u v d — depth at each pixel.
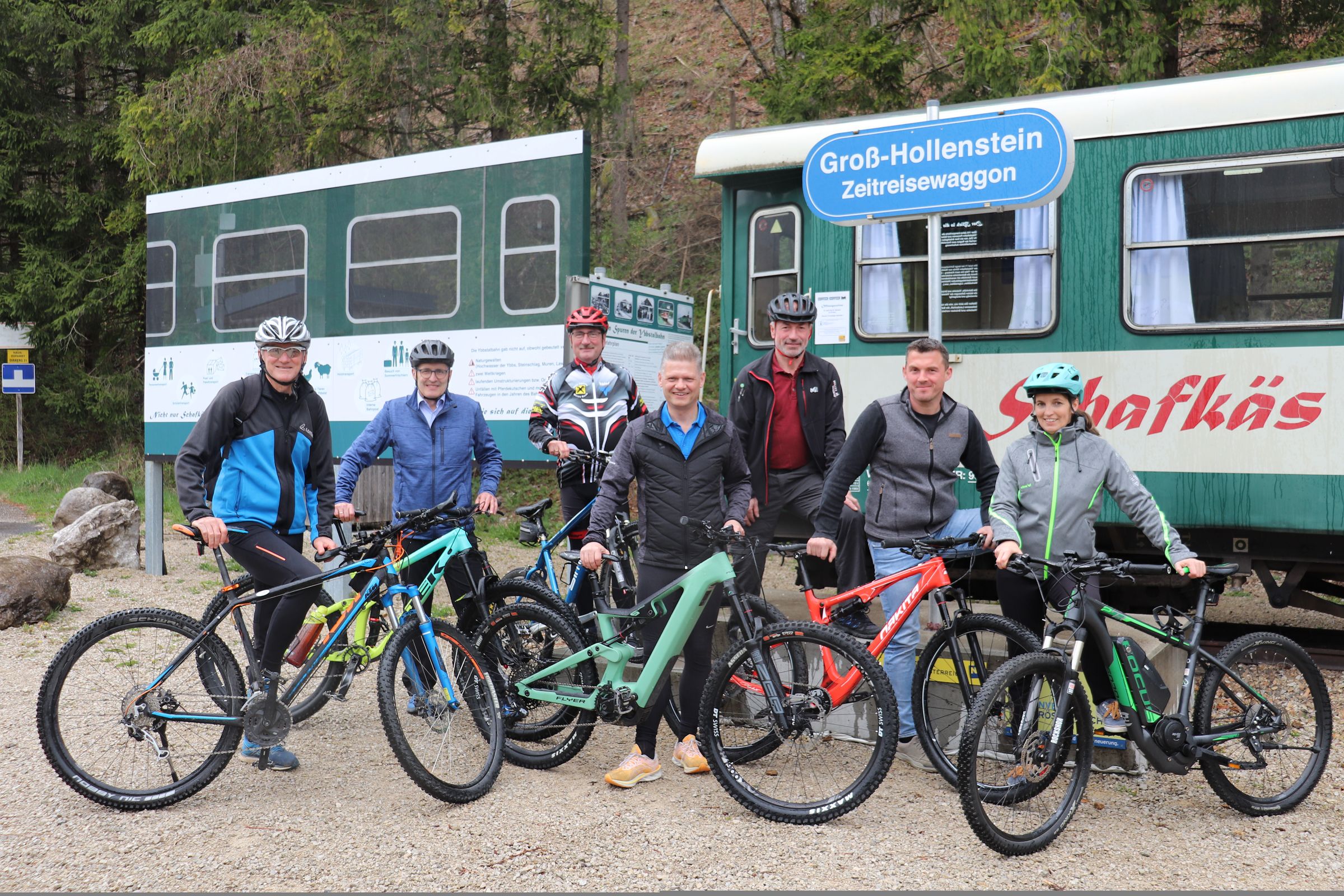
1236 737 4.07
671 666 4.28
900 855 3.65
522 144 7.15
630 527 5.36
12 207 19.88
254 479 4.35
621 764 4.36
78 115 20.20
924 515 4.52
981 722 3.60
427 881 3.44
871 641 4.47
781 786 4.26
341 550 4.31
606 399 5.62
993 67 10.09
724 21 21.94
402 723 4.08
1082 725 3.88
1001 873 3.51
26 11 18.84
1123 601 6.65
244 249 8.63
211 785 4.32
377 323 7.85
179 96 15.02
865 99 11.95
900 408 4.54
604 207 18.42
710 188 18.41
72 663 4.05
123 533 9.32
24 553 9.97
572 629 4.44
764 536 5.12
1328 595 6.85
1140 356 5.93
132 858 3.59
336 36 14.23
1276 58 10.45
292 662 4.44
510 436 7.21
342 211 8.02
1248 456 5.66
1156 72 10.22
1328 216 5.54
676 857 3.62
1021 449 4.26
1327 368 5.50
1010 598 4.29
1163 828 3.94
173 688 4.12
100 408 19.72
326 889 3.38
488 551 10.79
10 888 3.36
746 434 5.09
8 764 4.48
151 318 9.32
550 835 3.80
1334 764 4.67
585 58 14.85
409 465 5.16
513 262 7.19
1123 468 4.20
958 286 6.39
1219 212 5.78
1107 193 6.02
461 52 14.55
